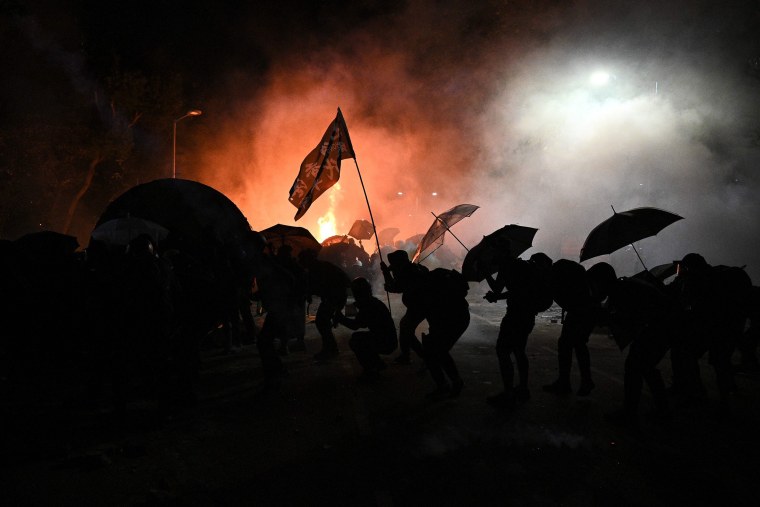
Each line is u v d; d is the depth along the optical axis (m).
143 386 7.73
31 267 8.23
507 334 6.88
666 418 6.19
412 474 4.93
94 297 6.73
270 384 7.60
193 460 5.34
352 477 4.90
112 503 4.47
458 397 7.29
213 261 7.35
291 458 5.35
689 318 6.20
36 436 6.00
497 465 5.07
